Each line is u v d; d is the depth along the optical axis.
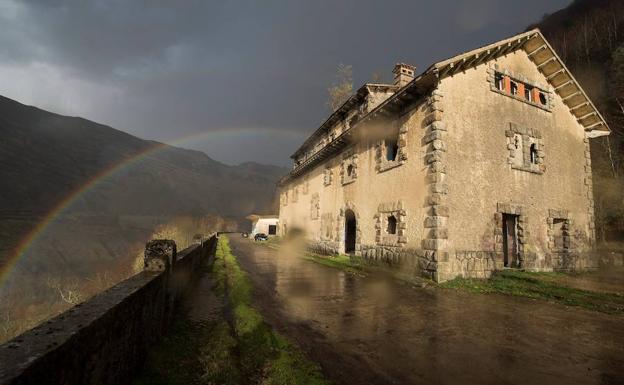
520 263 12.97
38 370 1.78
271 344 5.25
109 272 30.03
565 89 15.46
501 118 13.32
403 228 12.99
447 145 11.84
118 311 3.11
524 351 5.30
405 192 13.13
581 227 15.03
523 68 14.62
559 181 14.70
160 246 5.80
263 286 10.41
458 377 4.38
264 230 49.78
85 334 2.40
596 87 28.30
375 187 15.49
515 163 13.34
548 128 14.84
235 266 14.36
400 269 12.87
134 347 3.66
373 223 15.35
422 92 12.59
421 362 4.82
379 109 14.38
